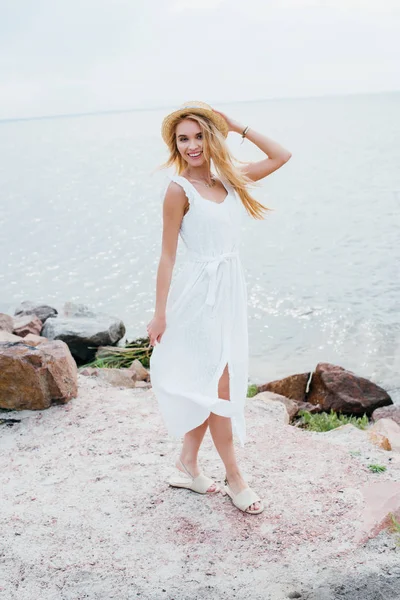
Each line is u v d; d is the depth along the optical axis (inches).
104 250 660.7
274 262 565.9
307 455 156.3
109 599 111.4
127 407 188.4
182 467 142.9
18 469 155.9
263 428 172.4
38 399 185.8
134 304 466.0
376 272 513.3
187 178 127.3
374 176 1185.4
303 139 2225.6
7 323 359.3
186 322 127.0
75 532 130.2
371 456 154.5
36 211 1002.7
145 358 323.9
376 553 119.2
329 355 353.1
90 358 337.7
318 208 868.6
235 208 129.6
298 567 116.4
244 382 131.9
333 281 494.0
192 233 125.9
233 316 128.8
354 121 3284.9
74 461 158.2
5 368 183.3
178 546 124.4
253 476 147.1
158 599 110.8
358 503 133.6
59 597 112.6
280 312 427.5
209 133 123.3
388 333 378.6
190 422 128.9
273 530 127.3
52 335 338.0
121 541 126.7
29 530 131.3
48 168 1884.8
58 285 534.6
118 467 154.4
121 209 968.3
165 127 128.0
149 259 603.8
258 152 1733.5
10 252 678.5
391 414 238.7
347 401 256.7
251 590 111.7
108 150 2541.8
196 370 127.3
